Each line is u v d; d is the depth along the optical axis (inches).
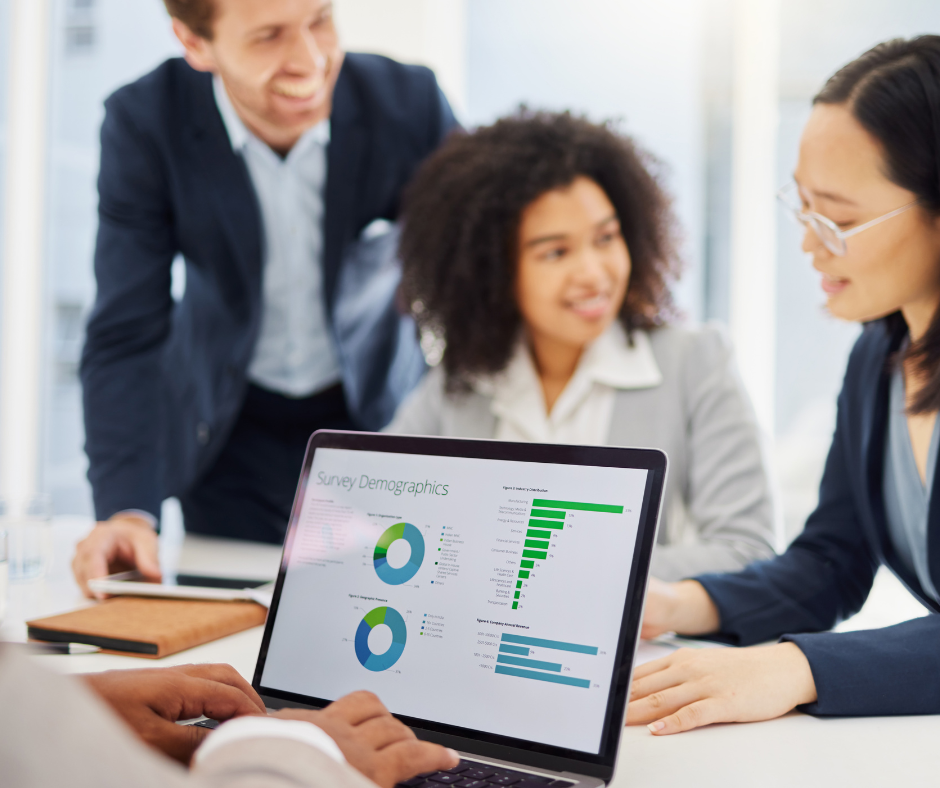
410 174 71.4
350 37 109.9
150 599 45.2
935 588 36.1
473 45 112.0
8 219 123.2
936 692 30.6
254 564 57.6
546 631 27.3
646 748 28.0
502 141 59.4
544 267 55.5
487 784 23.9
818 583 42.1
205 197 66.0
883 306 37.1
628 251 58.4
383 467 32.3
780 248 105.7
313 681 30.4
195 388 68.7
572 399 57.7
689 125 108.0
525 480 29.6
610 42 109.3
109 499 62.0
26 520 53.2
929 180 34.5
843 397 44.4
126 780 13.0
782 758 26.9
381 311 71.9
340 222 68.2
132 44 121.4
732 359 58.6
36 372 126.5
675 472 56.2
